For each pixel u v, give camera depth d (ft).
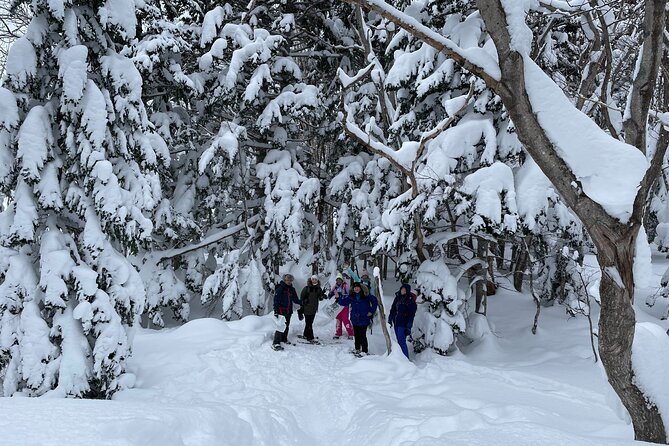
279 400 20.72
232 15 42.11
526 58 8.81
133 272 23.97
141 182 25.17
